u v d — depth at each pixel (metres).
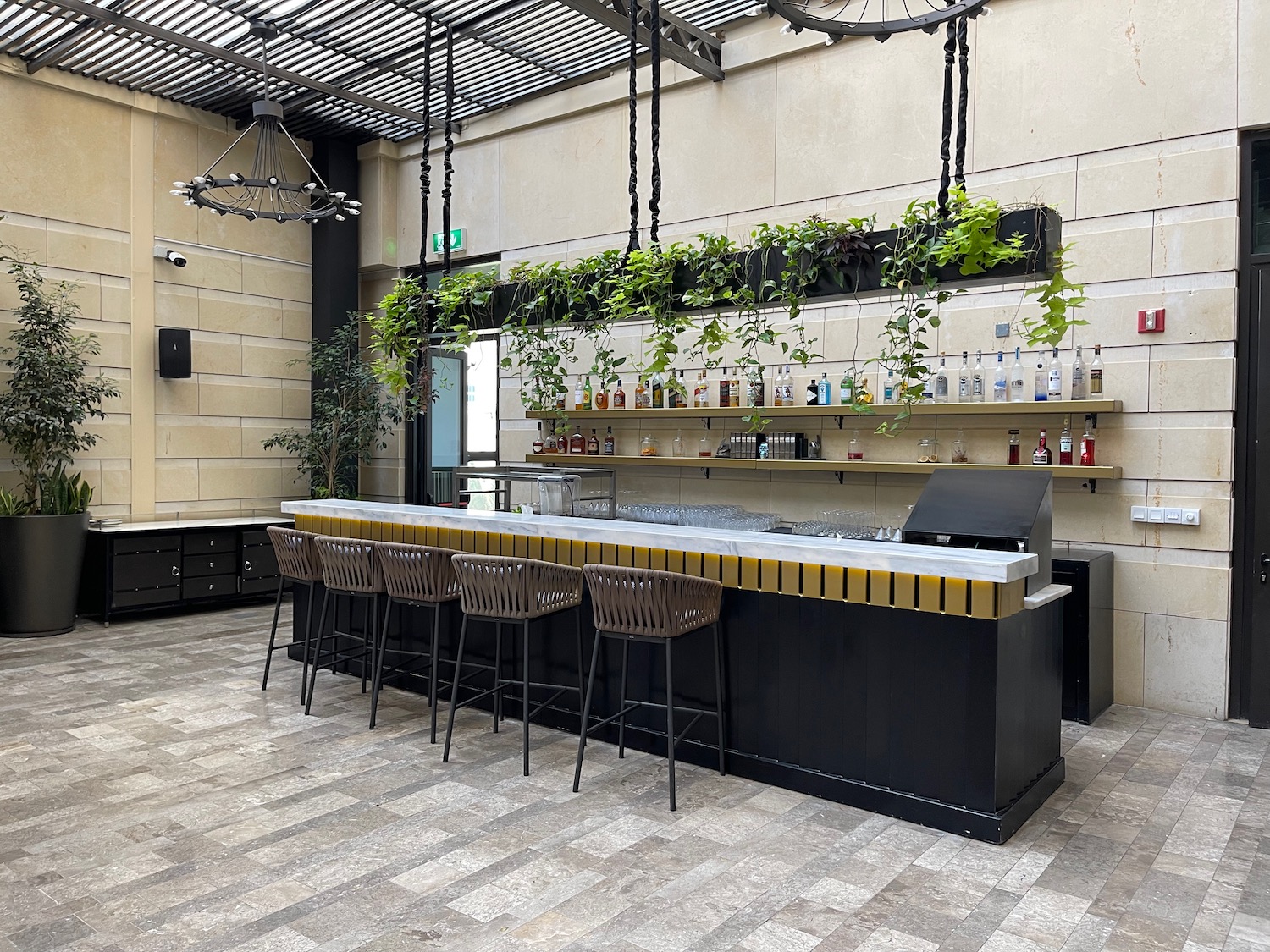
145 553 7.12
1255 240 4.74
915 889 2.90
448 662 4.98
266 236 8.60
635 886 2.90
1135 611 5.03
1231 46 4.71
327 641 5.69
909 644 3.45
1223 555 4.78
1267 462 4.69
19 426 6.36
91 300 7.41
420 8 6.07
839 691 3.63
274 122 6.39
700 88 6.74
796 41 6.17
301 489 8.93
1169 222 4.89
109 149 7.52
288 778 3.84
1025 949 2.55
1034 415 5.31
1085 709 4.70
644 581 3.54
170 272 7.93
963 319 5.53
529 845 3.20
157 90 7.59
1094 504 5.14
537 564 3.90
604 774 3.90
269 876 2.96
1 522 6.45
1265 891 2.91
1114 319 5.06
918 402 5.51
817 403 6.00
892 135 5.82
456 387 8.67
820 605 3.68
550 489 5.02
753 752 3.88
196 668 5.73
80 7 5.92
